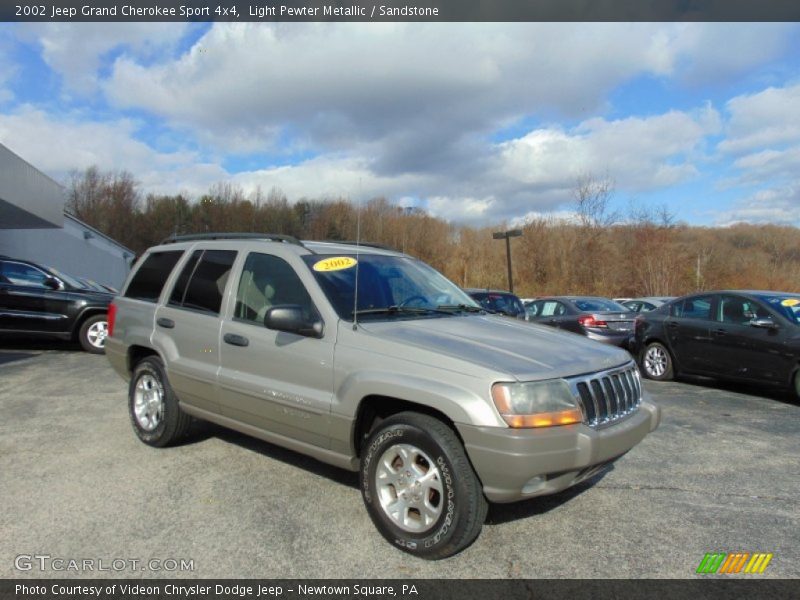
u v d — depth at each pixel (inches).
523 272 1753.2
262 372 156.5
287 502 151.3
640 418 137.7
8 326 394.9
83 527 136.2
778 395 310.2
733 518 145.6
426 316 158.6
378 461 130.7
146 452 190.5
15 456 185.9
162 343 188.4
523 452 113.3
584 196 1585.9
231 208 2458.2
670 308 359.3
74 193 2549.2
